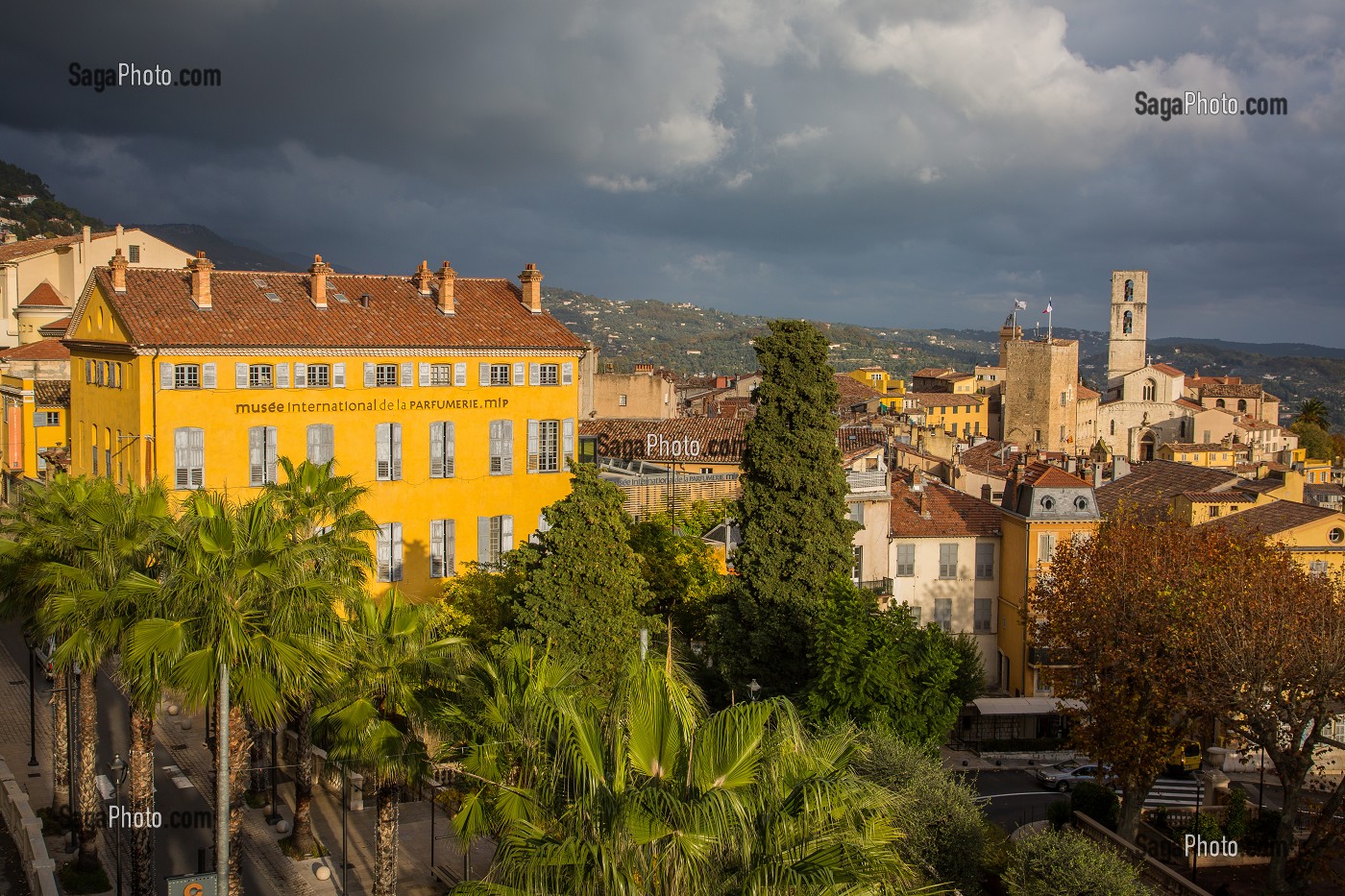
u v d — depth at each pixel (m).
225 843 27.06
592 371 123.12
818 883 16.89
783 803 18.06
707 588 58.38
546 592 41.12
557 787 19.16
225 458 57.72
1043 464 75.06
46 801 44.62
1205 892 36.34
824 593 50.00
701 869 17.23
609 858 17.30
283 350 58.78
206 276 59.22
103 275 59.69
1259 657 41.62
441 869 39.03
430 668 31.34
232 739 33.16
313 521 39.00
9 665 63.69
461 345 63.94
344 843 36.41
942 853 32.25
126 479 57.66
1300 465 129.50
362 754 30.58
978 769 60.91
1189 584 45.78
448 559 64.62
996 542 74.62
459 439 64.56
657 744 19.20
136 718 33.81
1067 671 50.31
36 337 100.81
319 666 28.91
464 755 24.62
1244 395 194.38
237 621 27.41
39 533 38.59
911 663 43.72
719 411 146.38
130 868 38.28
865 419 141.62
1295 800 41.09
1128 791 45.25
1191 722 44.94
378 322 63.22
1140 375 187.00
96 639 31.30
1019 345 182.75
